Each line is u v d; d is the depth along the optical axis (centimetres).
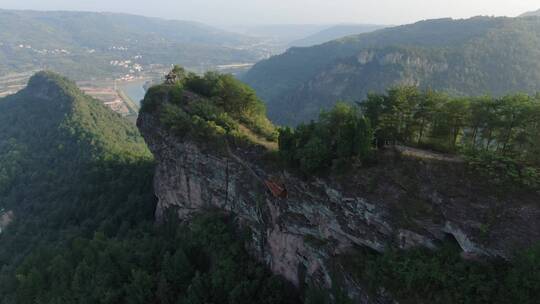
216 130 7006
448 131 5509
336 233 5456
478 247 4294
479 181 4544
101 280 6706
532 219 4141
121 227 8969
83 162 14388
